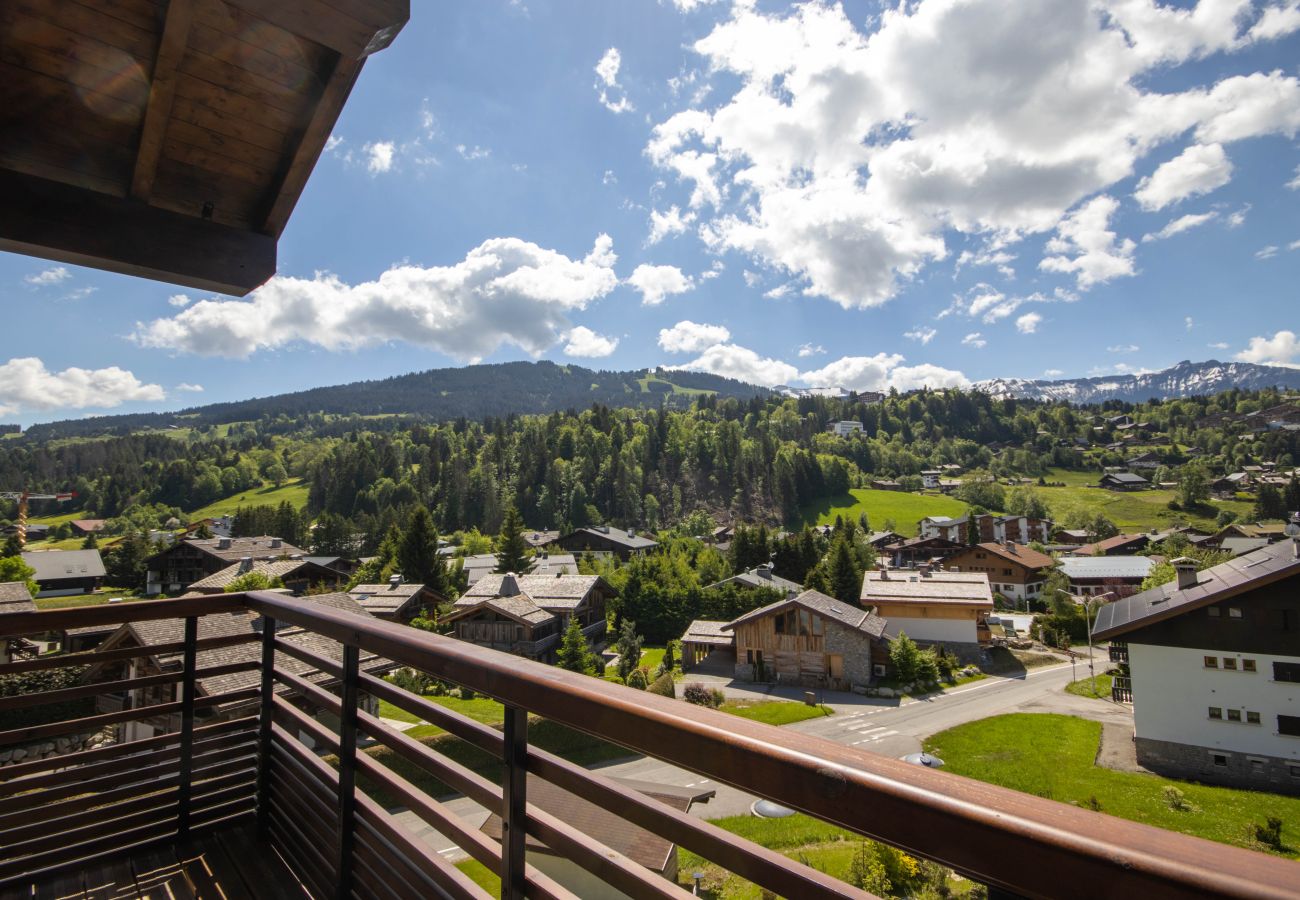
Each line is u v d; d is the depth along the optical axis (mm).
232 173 2666
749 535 50188
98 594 53531
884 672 30219
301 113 2480
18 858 2646
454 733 1614
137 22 2037
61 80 2188
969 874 687
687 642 32625
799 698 27422
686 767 992
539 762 1329
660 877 1087
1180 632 18812
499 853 1454
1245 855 541
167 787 2990
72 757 2758
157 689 13453
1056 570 54312
